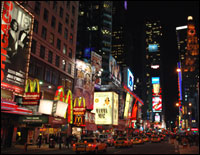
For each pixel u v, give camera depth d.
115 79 98.69
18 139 33.78
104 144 24.61
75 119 44.72
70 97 43.28
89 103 56.84
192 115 79.00
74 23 53.50
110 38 140.50
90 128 54.34
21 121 30.09
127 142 33.19
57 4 45.62
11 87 29.62
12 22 30.52
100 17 143.75
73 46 52.06
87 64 57.56
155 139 52.22
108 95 65.00
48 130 39.44
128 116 92.50
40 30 38.91
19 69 31.48
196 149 28.89
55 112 33.97
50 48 41.84
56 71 43.62
